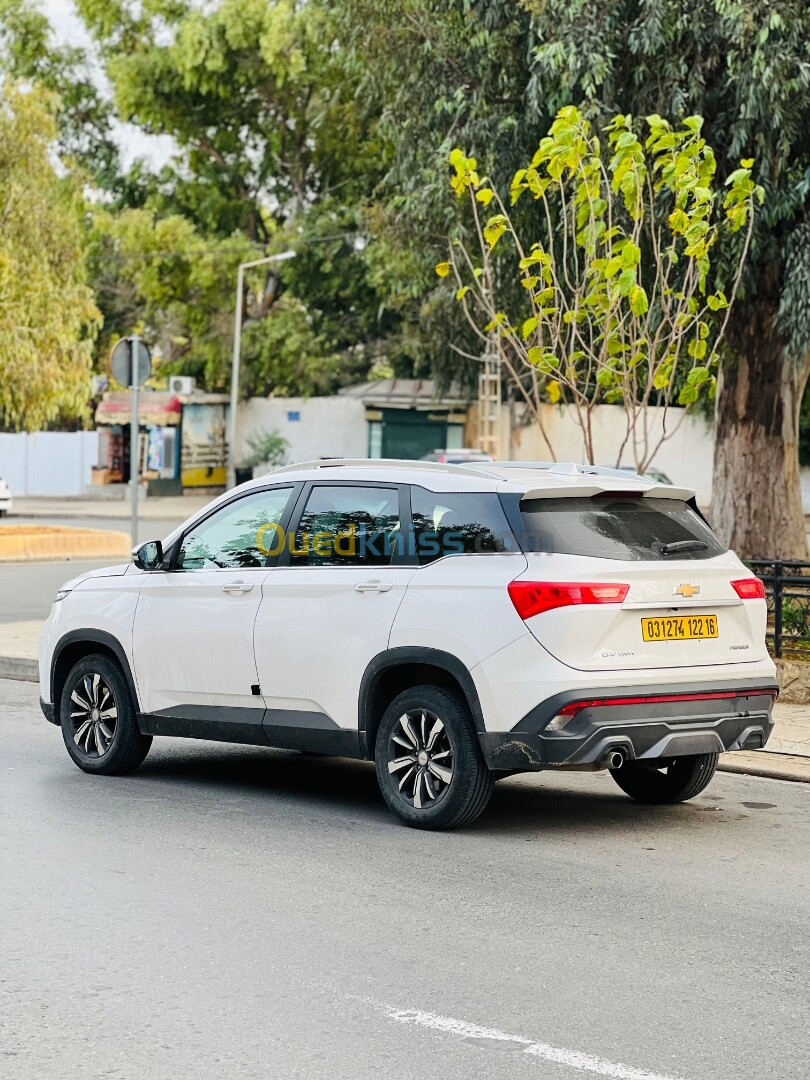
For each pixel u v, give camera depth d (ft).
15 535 103.19
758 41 49.57
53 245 108.88
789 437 61.87
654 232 53.52
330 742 30.99
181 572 34.09
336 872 26.43
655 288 49.85
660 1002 19.63
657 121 46.55
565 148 46.57
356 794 33.83
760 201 47.47
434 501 30.04
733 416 61.93
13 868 26.40
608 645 28.02
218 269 196.34
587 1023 18.79
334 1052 17.69
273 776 36.04
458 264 67.97
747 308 59.06
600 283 47.21
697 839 29.66
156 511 170.71
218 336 203.72
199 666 33.19
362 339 220.64
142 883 25.48
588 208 47.60
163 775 35.83
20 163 108.06
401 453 203.92
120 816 30.83
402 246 93.45
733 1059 17.61
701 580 29.40
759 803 33.50
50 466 206.08
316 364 203.51
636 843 29.17
